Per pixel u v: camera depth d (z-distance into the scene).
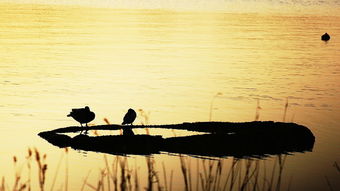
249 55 39.50
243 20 63.28
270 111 23.73
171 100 25.52
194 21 61.44
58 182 14.68
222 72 32.88
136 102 25.02
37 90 27.23
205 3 83.56
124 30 52.44
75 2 80.50
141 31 52.12
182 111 23.41
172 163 16.27
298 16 68.75
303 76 31.89
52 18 60.53
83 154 17.11
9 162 16.38
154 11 71.88
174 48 42.38
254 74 32.34
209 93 27.09
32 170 15.71
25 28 51.75
